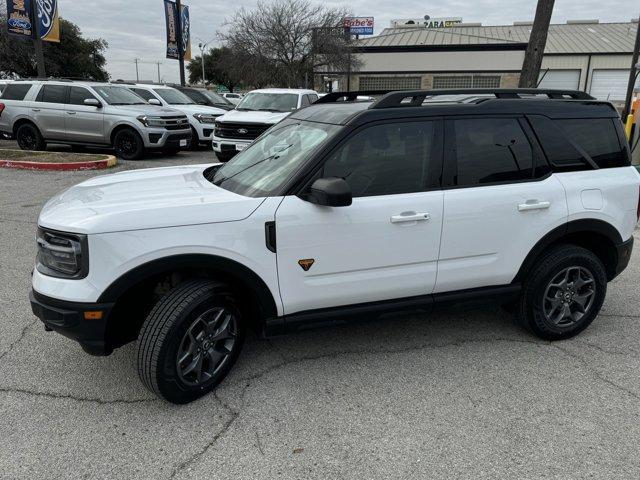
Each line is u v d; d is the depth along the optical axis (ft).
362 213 11.02
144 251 9.76
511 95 12.93
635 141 34.19
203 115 50.60
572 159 12.98
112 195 11.15
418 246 11.60
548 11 36.17
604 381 11.69
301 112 14.12
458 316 15.15
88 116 43.39
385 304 11.87
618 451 9.41
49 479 8.70
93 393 11.12
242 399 10.97
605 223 13.14
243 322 11.45
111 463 9.09
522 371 12.11
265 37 106.01
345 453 9.36
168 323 10.04
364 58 128.98
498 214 12.10
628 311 15.52
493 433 9.89
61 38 146.61
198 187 11.80
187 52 82.84
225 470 8.95
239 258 10.36
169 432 9.91
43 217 10.46
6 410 10.50
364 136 11.27
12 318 14.44
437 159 11.73
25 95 44.98
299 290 11.02
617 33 144.56
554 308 13.19
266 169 11.86
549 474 8.84
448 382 11.64
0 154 41.83
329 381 11.66
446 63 126.62
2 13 122.01
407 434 9.87
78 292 9.72
